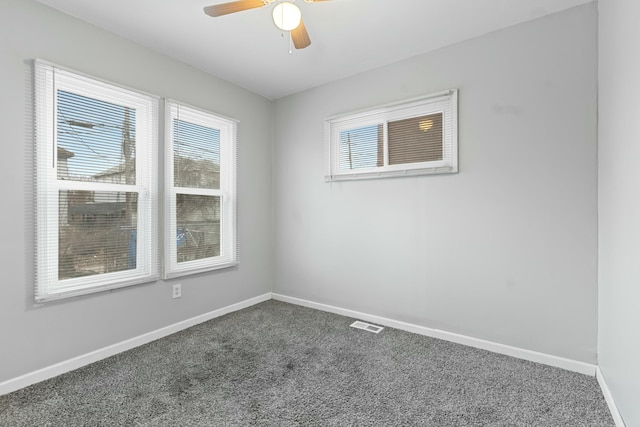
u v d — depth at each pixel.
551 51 2.16
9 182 1.89
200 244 3.06
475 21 2.26
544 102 2.19
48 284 2.05
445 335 2.63
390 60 2.86
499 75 2.36
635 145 1.34
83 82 2.20
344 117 3.19
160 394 1.86
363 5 2.08
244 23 2.29
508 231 2.33
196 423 1.60
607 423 1.60
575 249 2.09
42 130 2.01
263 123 3.75
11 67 1.90
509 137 2.32
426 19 2.24
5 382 1.86
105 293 2.34
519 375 2.06
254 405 1.75
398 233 2.89
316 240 3.48
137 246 2.56
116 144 2.41
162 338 2.67
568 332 2.12
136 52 2.53
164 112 2.72
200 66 2.98
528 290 2.26
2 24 1.86
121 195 2.46
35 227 1.99
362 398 1.82
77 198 2.21
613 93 1.68
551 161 2.16
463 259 2.54
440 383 1.97
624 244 1.49
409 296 2.83
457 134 2.53
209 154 3.14
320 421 1.62
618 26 1.59
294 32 1.96
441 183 2.64
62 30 2.11
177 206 2.85
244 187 3.50
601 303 1.94
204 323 3.02
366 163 3.09
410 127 2.80
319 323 3.03
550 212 2.17
